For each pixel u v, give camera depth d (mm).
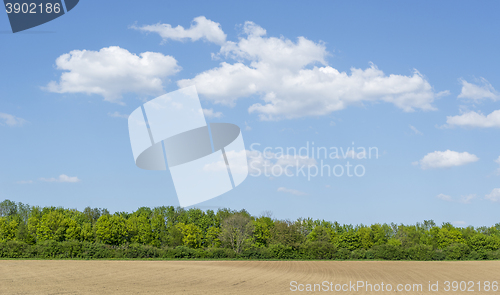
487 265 58688
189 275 36906
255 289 27656
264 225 86938
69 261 51656
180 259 61781
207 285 29359
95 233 78750
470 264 60656
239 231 76250
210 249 67188
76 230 77375
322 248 68500
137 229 80562
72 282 28750
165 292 24641
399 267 53094
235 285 29938
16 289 24203
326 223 107688
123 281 30312
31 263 46750
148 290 25438
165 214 104625
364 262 62250
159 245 82250
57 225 77500
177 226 85875
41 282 28281
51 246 57656
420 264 59531
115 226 76312
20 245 56562
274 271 43938
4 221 80250
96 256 58719
